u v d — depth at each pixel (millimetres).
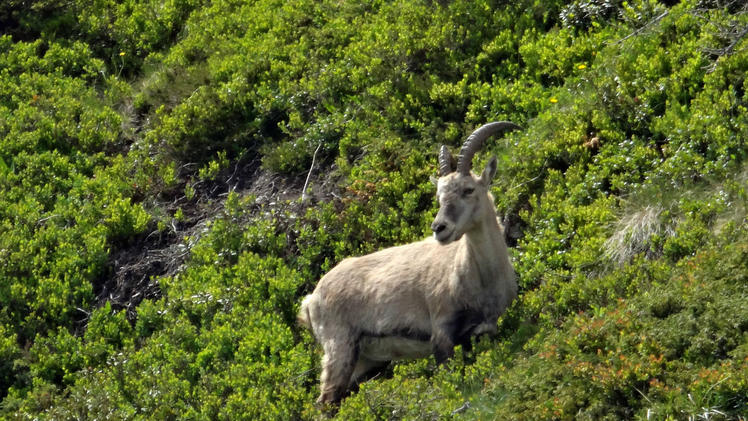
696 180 36125
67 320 43438
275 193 46938
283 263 42219
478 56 48719
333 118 48625
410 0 55656
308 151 47875
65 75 61781
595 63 44281
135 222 47219
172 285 42750
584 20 48125
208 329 40500
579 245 35812
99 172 50812
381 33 53406
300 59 53906
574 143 40250
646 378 26406
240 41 58438
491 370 29828
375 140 45969
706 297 28641
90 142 54031
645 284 31859
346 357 34594
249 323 38844
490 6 51625
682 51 41781
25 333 42625
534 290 34219
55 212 48969
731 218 33062
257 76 54188
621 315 29078
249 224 44688
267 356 37875
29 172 51844
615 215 36406
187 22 63062
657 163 37406
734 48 40156
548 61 46281
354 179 44625
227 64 55562
